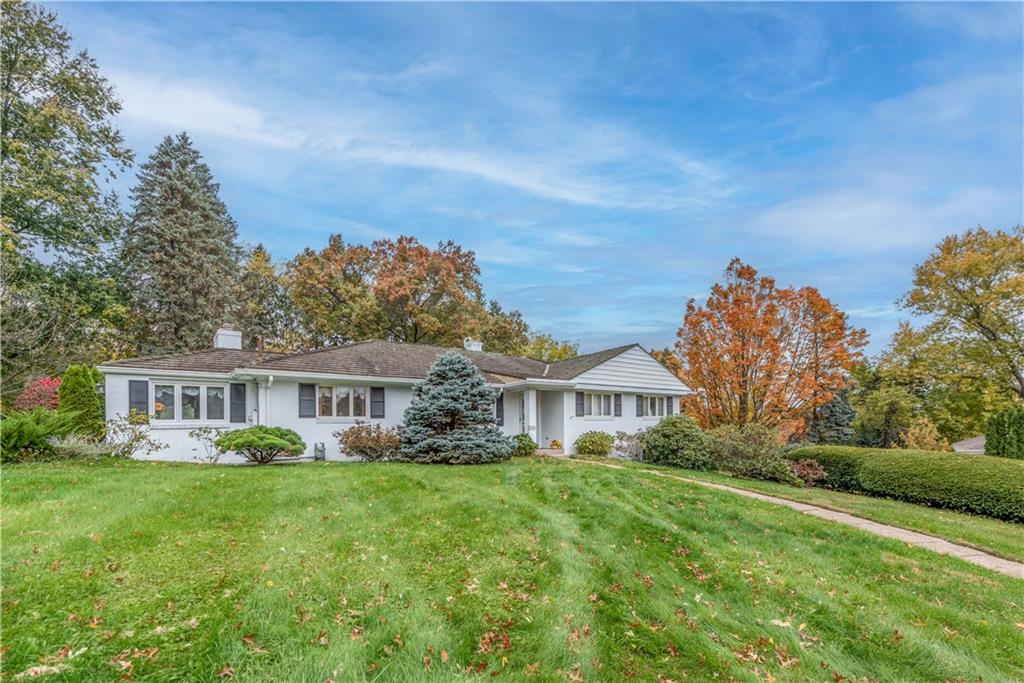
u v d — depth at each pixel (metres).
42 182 18.86
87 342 20.16
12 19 18.69
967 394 24.25
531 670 3.54
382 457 14.34
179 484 8.41
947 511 11.45
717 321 18.30
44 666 3.22
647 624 4.40
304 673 3.31
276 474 10.16
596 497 8.86
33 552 4.96
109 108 21.45
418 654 3.64
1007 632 4.66
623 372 20.61
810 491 12.64
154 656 3.41
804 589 5.42
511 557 5.77
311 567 5.09
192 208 29.31
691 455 15.95
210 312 28.08
